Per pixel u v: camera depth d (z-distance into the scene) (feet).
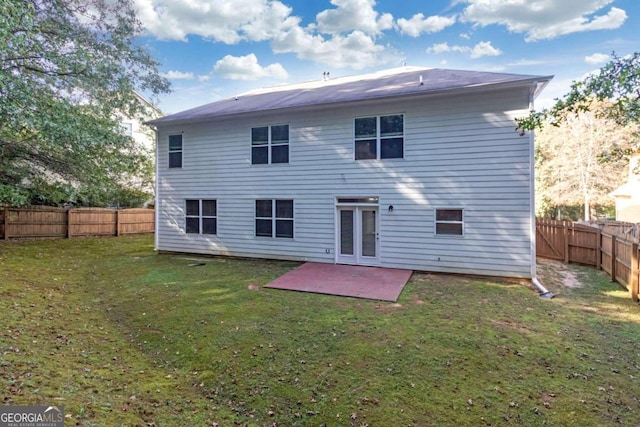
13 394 10.14
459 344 16.29
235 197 38.99
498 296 24.34
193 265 35.29
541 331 17.98
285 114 36.27
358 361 14.80
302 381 13.43
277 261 36.83
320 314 20.54
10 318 17.97
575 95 16.42
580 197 73.92
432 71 40.63
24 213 49.93
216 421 11.02
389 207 32.32
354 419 11.24
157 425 10.12
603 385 12.99
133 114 42.32
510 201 28.25
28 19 22.91
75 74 31.58
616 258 28.35
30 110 24.12
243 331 18.08
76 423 9.02
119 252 43.70
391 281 28.02
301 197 35.88
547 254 39.52
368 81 41.34
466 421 11.00
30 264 32.91
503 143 28.27
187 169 41.47
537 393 12.46
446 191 30.25
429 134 30.68
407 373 13.82
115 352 15.89
